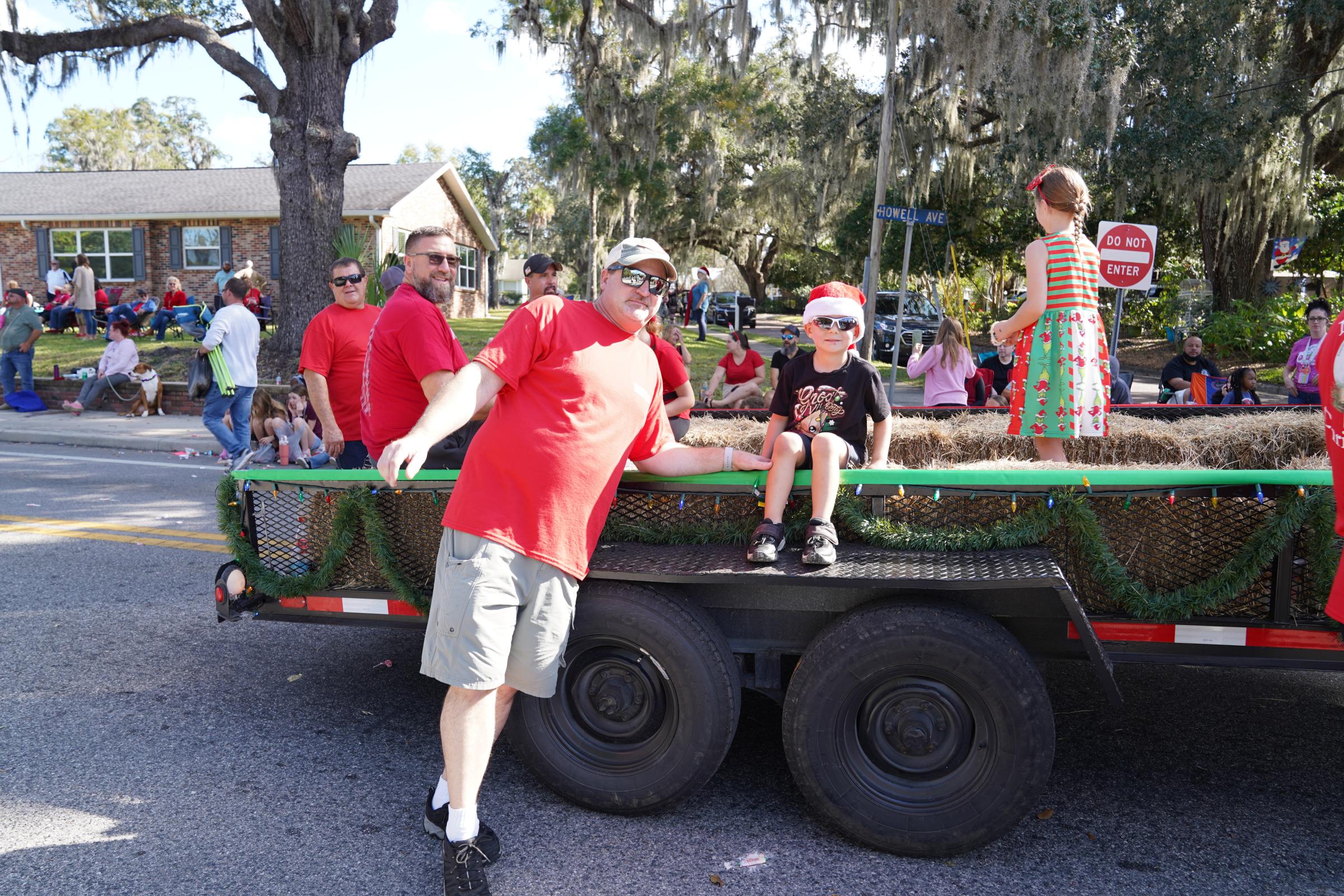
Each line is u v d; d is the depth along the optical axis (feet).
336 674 14.52
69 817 10.28
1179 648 9.82
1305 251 77.97
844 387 10.90
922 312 82.38
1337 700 13.66
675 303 100.27
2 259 94.68
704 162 104.47
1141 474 9.52
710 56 57.36
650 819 10.33
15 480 30.73
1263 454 13.89
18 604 17.71
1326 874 9.27
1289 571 9.51
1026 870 9.38
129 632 16.30
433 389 12.47
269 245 91.76
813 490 9.93
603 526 9.80
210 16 53.31
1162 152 56.54
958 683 9.17
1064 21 48.55
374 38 51.85
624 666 10.03
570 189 106.11
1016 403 13.23
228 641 15.88
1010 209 73.05
